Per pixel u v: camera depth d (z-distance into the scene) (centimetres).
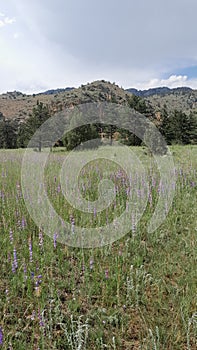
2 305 300
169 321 292
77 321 262
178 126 3625
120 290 340
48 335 262
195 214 571
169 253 430
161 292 328
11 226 485
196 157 1345
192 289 334
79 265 377
